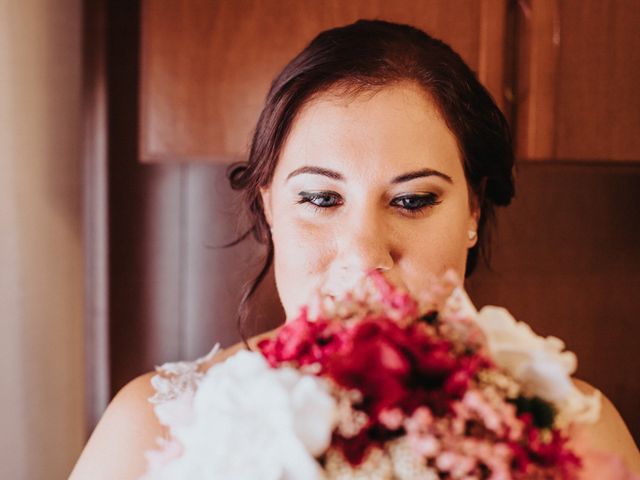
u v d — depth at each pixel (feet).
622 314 7.06
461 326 2.02
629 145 5.87
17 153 5.94
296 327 2.10
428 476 1.82
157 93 5.85
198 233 6.58
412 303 2.12
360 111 3.35
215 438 1.79
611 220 7.00
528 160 5.82
